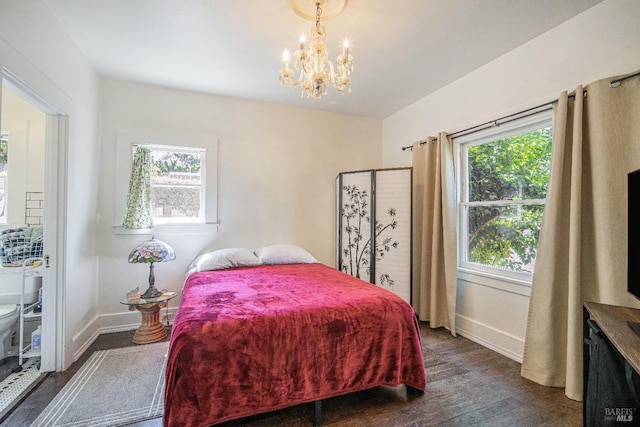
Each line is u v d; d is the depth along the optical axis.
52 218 2.12
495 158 2.67
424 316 3.13
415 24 2.06
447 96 3.04
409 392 1.91
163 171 3.14
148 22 2.05
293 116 3.65
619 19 1.78
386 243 3.28
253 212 3.45
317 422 1.60
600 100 1.76
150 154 3.05
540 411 1.72
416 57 2.51
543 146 2.28
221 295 1.95
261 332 1.55
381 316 1.81
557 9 1.92
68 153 2.18
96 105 2.77
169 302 3.08
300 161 3.68
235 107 3.38
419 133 3.45
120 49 2.40
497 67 2.52
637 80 1.66
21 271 2.25
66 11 1.94
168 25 2.09
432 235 3.08
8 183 2.79
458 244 2.96
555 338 1.98
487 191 2.74
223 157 3.32
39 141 2.87
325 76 1.74
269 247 3.28
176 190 3.18
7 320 2.17
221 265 2.85
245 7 1.90
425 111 3.35
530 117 2.27
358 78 2.89
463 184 2.96
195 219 3.24
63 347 2.13
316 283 2.29
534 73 2.24
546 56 2.16
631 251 1.37
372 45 2.32
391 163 3.94
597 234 1.77
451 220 2.89
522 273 2.40
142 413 1.67
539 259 2.06
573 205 1.85
